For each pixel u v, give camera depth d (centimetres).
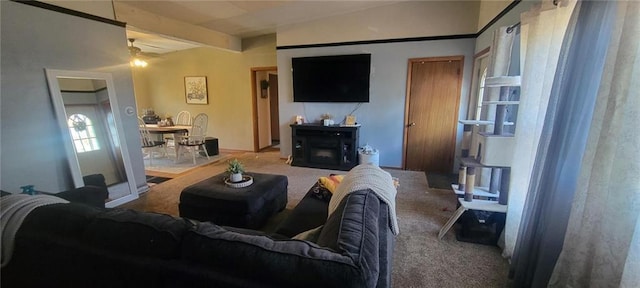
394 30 429
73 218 110
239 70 596
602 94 125
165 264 96
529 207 171
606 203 124
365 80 450
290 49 489
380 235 118
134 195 338
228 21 439
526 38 203
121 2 338
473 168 230
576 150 145
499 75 260
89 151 300
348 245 93
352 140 450
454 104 422
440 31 409
